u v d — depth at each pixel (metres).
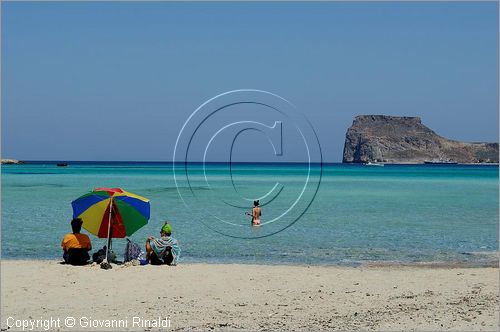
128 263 14.55
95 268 14.01
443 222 25.98
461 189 54.62
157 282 12.65
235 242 19.91
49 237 20.44
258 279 13.12
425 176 96.12
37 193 42.97
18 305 10.51
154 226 24.00
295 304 10.92
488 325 9.42
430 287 12.50
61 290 11.76
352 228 23.84
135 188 51.75
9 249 17.98
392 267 15.43
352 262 16.25
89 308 10.40
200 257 16.97
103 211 14.73
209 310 10.38
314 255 17.42
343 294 11.78
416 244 19.64
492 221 26.39
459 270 14.64
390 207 33.94
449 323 9.56
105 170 117.75
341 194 46.66
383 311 10.41
